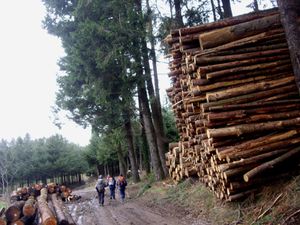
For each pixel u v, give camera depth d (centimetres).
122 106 2320
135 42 2052
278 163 940
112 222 1377
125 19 2036
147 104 2333
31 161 6425
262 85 1007
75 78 2502
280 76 1027
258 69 1028
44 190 2147
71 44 2536
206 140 1063
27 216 1222
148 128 2311
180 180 1752
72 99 2850
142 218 1346
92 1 2097
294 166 978
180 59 1324
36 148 6775
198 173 1414
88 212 1797
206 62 1027
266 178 973
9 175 5203
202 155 1172
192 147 1370
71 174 7519
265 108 988
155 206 1580
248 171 952
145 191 2155
